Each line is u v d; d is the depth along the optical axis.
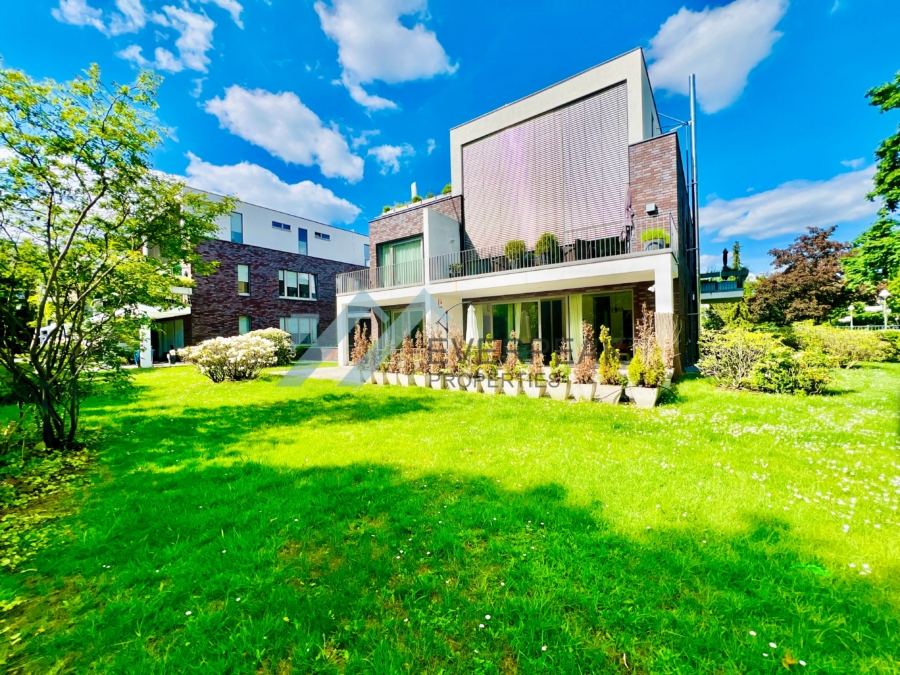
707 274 13.22
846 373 8.62
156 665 1.45
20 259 4.00
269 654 1.49
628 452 3.73
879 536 2.13
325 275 21.69
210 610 1.72
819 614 1.59
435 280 11.62
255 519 2.54
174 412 6.25
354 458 3.76
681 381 8.02
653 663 1.40
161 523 2.52
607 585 1.79
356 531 2.37
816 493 2.68
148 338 5.50
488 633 1.55
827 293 17.67
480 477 3.16
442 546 2.16
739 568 1.87
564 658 1.43
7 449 3.79
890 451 3.52
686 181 12.51
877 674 1.33
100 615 1.71
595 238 10.71
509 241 12.20
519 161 12.23
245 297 18.02
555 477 3.10
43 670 1.45
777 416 4.95
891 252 10.82
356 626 1.61
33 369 4.11
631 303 10.10
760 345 6.88
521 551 2.08
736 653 1.42
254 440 4.53
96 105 4.30
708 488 2.80
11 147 3.87
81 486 3.21
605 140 10.60
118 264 4.61
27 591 1.88
